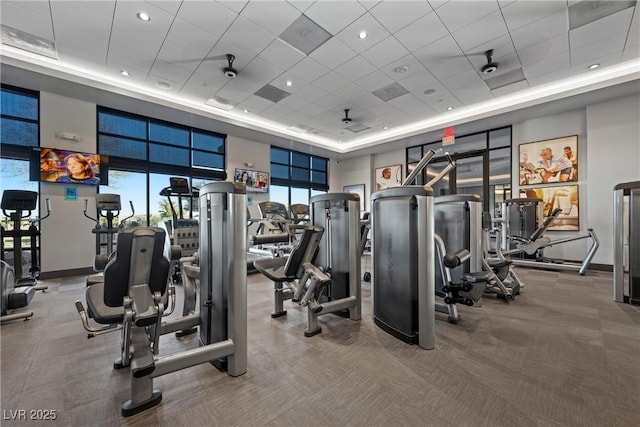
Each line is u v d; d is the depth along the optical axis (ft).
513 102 18.88
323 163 33.58
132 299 4.81
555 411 4.76
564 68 14.85
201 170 23.15
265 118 22.52
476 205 10.48
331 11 10.61
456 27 11.55
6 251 15.78
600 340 7.52
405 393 5.30
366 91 17.60
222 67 14.65
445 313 9.57
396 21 11.18
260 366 6.31
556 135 19.44
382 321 8.44
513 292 11.73
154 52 13.24
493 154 23.25
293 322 9.07
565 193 19.08
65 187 16.55
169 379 5.80
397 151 29.73
